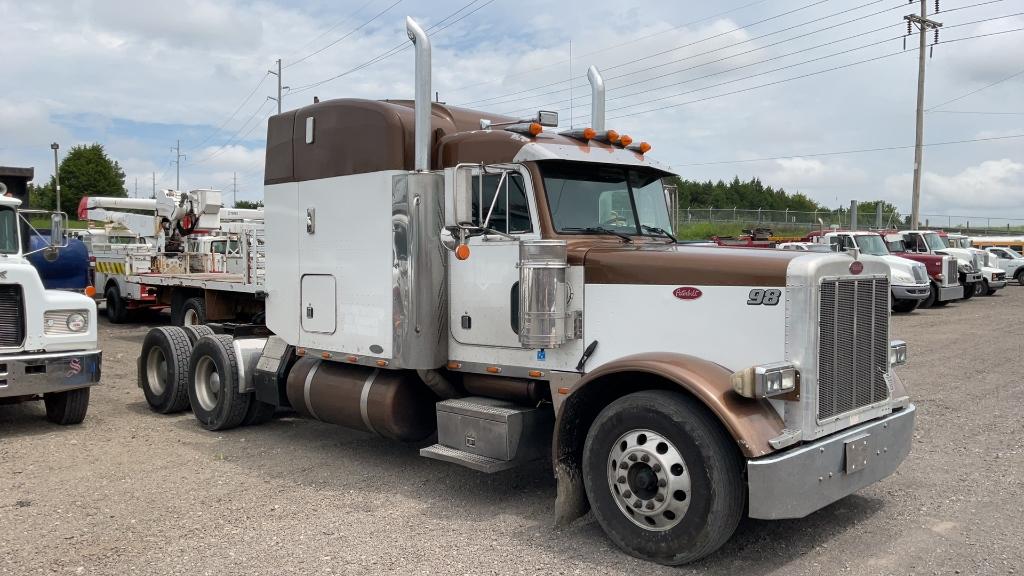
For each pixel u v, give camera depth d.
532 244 4.99
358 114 6.30
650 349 4.81
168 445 7.18
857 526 4.98
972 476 6.04
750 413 4.17
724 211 45.28
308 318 6.87
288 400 7.22
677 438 4.27
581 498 4.99
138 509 5.33
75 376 7.54
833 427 4.43
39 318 7.43
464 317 5.80
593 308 5.08
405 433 6.19
